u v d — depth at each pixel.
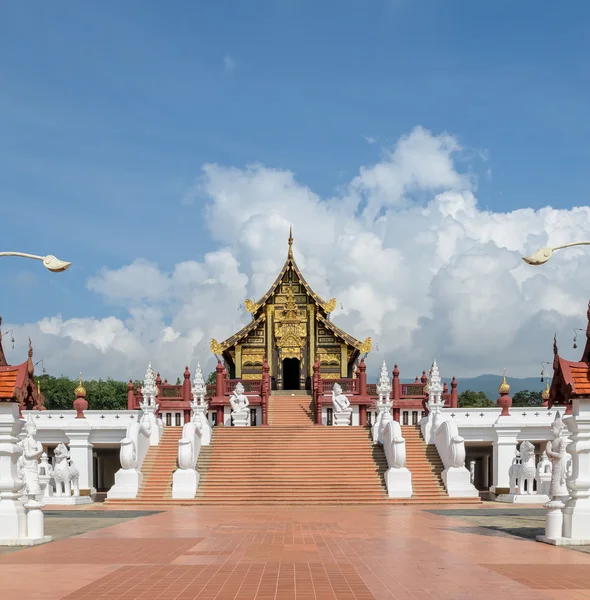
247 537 21.33
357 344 65.56
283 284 67.50
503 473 40.53
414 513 30.34
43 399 21.67
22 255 21.73
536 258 21.78
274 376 66.31
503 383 41.69
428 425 41.66
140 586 13.68
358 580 14.19
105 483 52.09
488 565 15.97
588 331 20.59
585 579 14.33
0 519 19.73
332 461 39.62
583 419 19.75
